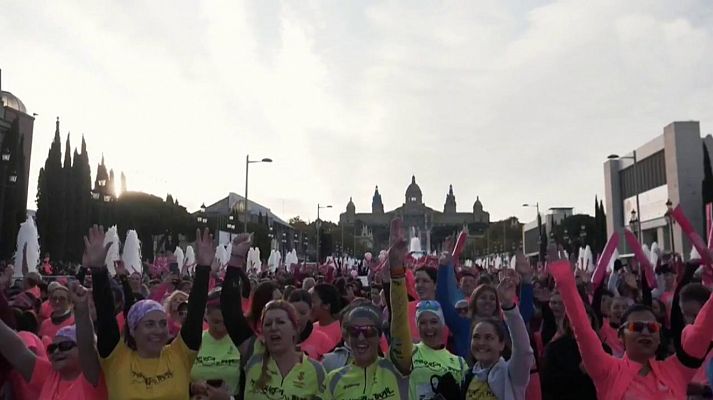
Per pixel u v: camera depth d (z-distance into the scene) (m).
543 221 108.38
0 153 35.59
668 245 67.25
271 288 6.70
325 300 7.91
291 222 140.00
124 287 8.89
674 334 6.27
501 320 6.18
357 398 5.06
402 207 197.50
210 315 6.04
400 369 5.31
